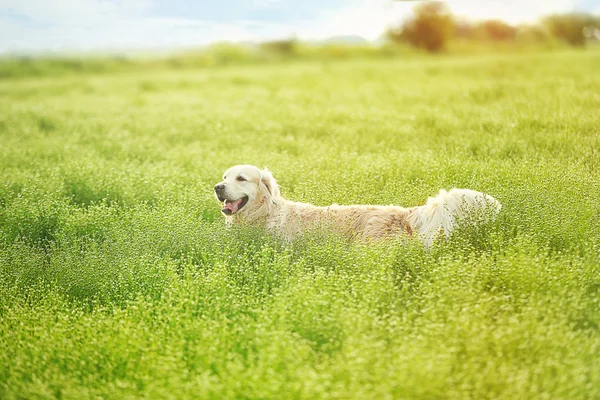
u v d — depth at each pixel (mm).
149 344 4699
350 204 7871
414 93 21438
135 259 6480
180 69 53594
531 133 11672
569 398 3729
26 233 8070
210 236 6953
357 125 14789
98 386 4344
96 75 47969
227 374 4180
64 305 5754
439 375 3881
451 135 12312
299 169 9898
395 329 4465
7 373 4574
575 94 16516
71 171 10391
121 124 17406
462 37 82000
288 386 3795
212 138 14773
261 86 30359
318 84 29703
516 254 5664
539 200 6918
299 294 5102
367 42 73750
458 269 5348
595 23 74938
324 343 4633
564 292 4938
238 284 5953
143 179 9719
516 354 4289
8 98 28125
